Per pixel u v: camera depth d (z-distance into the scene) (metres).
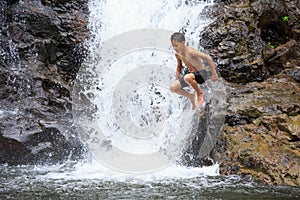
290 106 6.66
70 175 5.77
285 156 5.69
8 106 7.50
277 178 5.37
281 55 8.31
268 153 5.80
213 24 8.32
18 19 8.57
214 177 5.66
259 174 5.54
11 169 6.22
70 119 7.41
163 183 5.29
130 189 5.00
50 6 8.81
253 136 6.24
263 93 7.18
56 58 8.48
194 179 5.52
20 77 7.91
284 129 6.21
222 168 5.96
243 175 5.69
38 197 4.68
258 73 7.83
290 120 6.34
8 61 8.26
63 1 8.88
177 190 4.96
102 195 4.74
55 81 8.07
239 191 4.92
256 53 8.02
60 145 6.76
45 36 8.53
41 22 8.54
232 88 7.36
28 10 8.59
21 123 6.92
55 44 8.49
